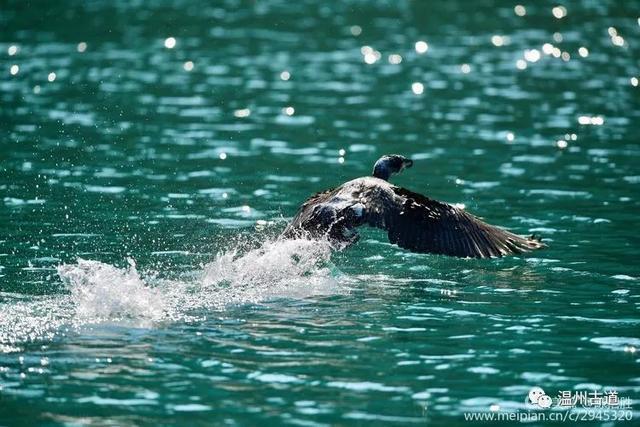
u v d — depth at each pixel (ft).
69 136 75.31
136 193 60.18
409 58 111.65
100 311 39.73
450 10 145.69
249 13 140.77
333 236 41.55
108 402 31.60
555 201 59.47
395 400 31.91
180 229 52.60
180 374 33.81
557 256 48.67
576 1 153.48
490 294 42.86
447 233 41.16
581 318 39.65
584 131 79.41
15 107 85.05
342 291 43.06
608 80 100.32
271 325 38.60
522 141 76.18
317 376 33.71
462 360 35.27
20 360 34.81
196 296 41.91
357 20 136.87
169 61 107.14
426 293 42.91
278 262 44.37
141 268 45.57
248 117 83.46
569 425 30.27
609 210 57.31
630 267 46.73
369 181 43.11
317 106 87.97
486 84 98.37
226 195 60.18
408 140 76.38
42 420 30.30
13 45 113.70
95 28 126.11
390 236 41.01
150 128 78.79
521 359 35.40
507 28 131.34
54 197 58.70
